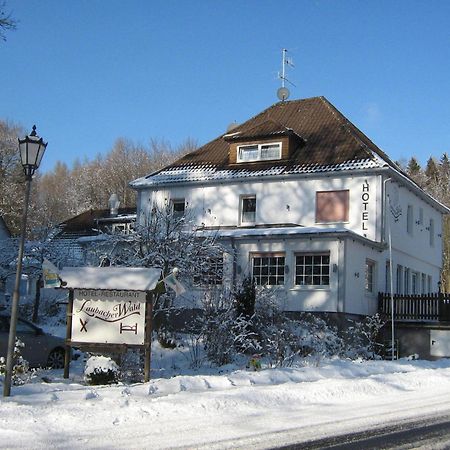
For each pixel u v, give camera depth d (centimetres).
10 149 5362
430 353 2445
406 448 792
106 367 1323
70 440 765
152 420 906
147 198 3088
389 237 2619
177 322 2189
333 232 2328
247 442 782
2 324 1515
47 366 1578
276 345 1795
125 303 1370
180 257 2039
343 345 2148
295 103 3366
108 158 7206
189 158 3206
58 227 4025
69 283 1368
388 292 2748
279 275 2423
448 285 4556
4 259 2905
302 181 2797
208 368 1683
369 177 2689
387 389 1355
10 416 879
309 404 1128
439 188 7194
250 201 2911
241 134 2970
